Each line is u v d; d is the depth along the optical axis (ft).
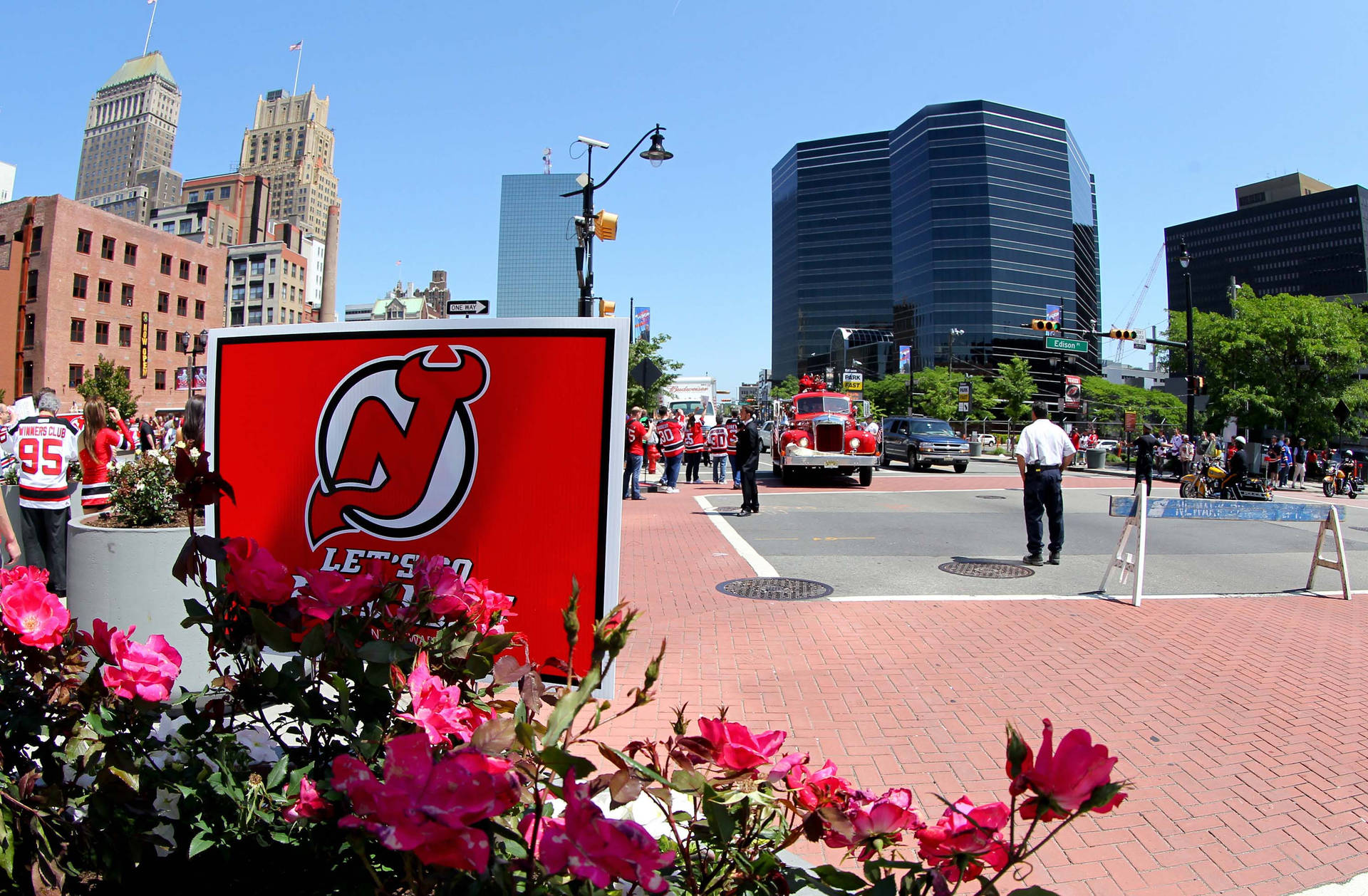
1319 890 9.74
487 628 5.69
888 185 415.64
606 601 8.57
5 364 188.44
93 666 5.95
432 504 9.16
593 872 3.33
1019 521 44.60
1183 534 42.14
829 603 23.85
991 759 13.02
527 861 3.86
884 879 4.29
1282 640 20.65
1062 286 364.99
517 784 3.70
